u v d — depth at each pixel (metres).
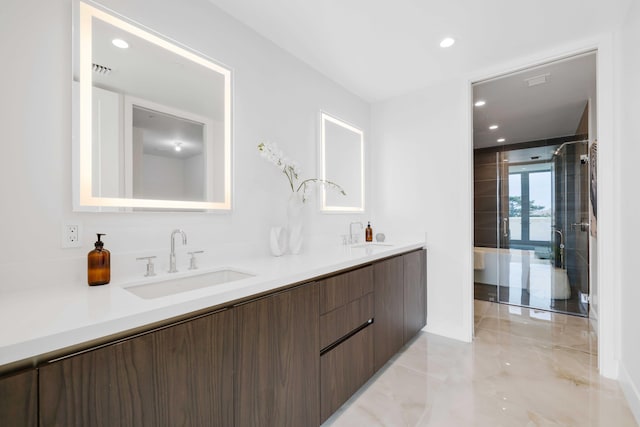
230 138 1.69
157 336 0.84
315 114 2.37
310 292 1.38
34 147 1.04
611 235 1.89
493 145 4.45
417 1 1.61
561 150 3.43
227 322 1.02
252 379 1.11
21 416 0.62
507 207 3.92
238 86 1.75
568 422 1.50
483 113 3.30
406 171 2.85
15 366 0.63
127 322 0.77
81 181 1.14
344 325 1.60
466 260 2.51
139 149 1.32
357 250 2.18
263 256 1.85
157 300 0.90
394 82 2.62
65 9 1.12
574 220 3.30
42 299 0.91
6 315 0.77
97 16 1.20
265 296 1.17
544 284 3.51
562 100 2.96
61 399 0.67
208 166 1.59
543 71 2.35
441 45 2.05
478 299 3.81
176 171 1.46
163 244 1.39
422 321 2.60
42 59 1.06
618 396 1.71
